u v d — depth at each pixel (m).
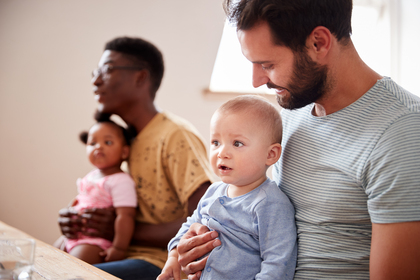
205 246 0.99
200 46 3.01
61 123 2.83
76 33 2.78
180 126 1.73
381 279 0.82
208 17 2.91
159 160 1.69
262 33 0.90
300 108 1.05
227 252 0.98
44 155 2.81
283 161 1.09
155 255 1.65
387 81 0.93
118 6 2.77
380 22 3.32
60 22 2.73
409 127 0.84
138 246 1.70
